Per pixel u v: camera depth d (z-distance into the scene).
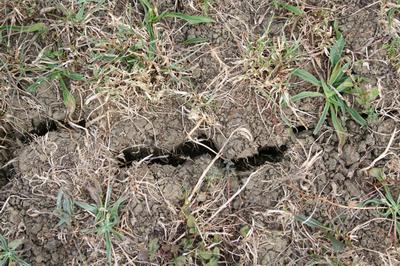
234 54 0.97
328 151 0.97
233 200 0.96
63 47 0.97
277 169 0.96
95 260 0.94
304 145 0.96
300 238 0.95
